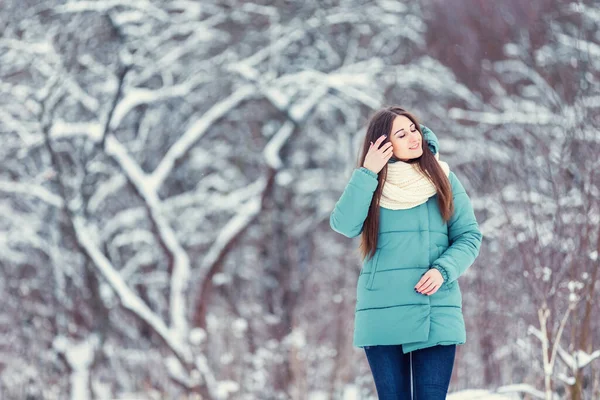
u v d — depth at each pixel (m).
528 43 17.92
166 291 18.66
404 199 3.91
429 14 21.19
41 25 17.72
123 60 17.22
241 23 19.00
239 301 19.12
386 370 3.92
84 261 17.28
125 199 19.33
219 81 19.05
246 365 15.35
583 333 6.59
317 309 18.45
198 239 19.17
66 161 17.91
